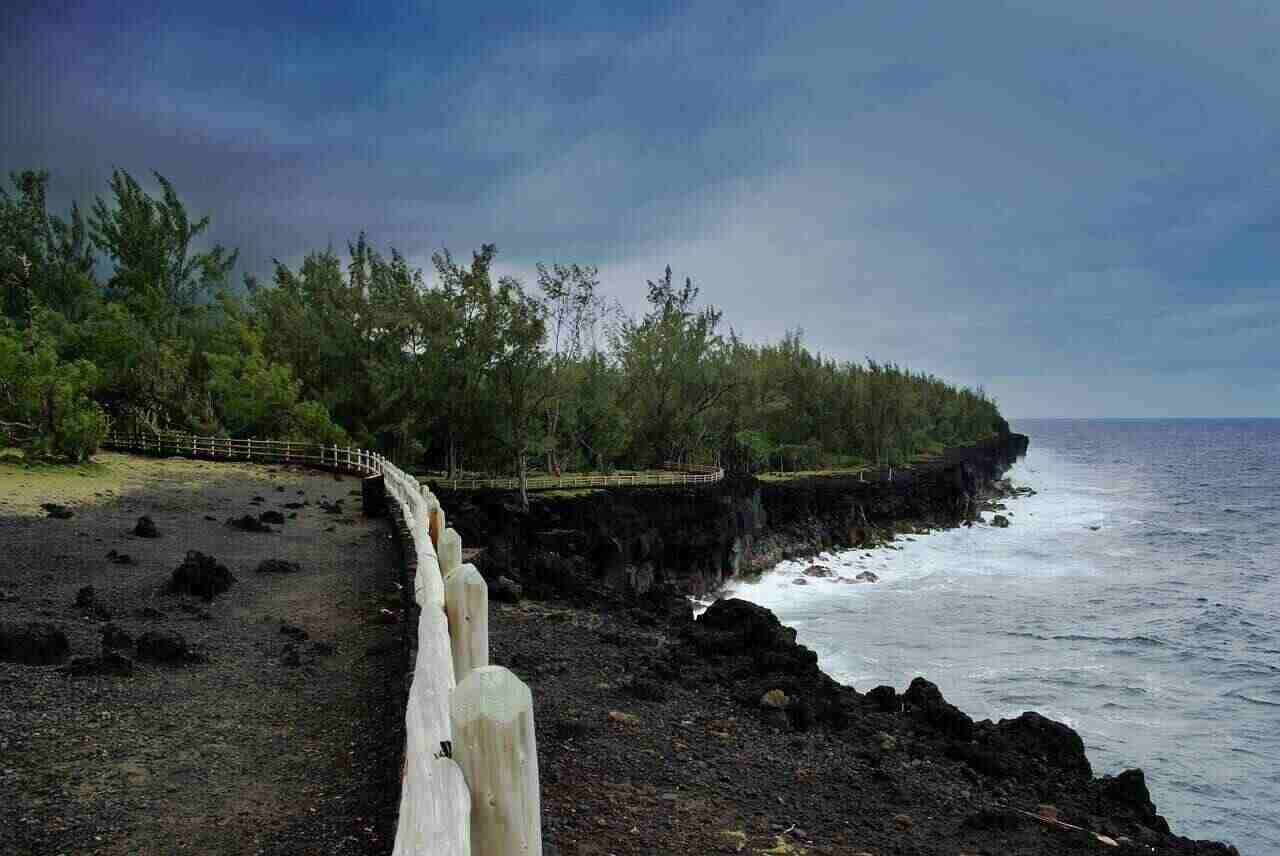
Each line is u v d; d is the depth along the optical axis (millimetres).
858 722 9812
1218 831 16016
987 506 85000
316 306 56000
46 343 31688
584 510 40219
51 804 5145
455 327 45719
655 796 6328
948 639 30438
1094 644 29812
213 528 18625
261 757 6008
